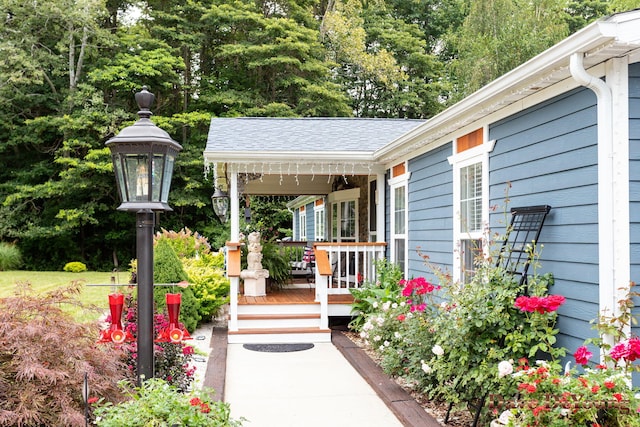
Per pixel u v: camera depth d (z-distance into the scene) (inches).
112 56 860.0
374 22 986.7
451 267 245.0
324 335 322.0
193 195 828.0
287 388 220.2
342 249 353.1
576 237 150.4
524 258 174.9
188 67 893.8
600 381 116.3
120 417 112.6
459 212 223.8
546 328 149.7
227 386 223.5
